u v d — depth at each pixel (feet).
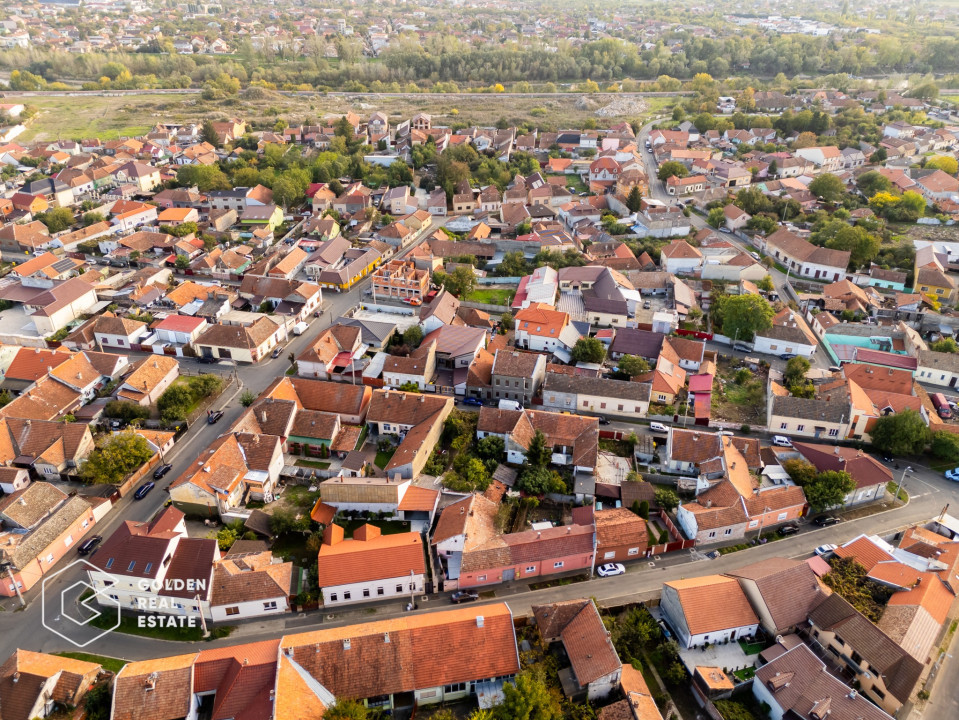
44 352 446.60
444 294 531.91
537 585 305.94
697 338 523.70
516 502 349.41
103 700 242.78
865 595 292.40
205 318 517.14
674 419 420.77
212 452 346.54
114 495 348.38
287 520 322.55
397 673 248.73
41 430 373.61
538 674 247.50
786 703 241.76
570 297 561.02
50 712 242.37
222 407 427.33
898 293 572.10
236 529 326.44
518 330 488.02
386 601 297.53
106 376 443.73
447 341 467.93
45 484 334.65
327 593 289.74
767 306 495.82
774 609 274.98
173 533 299.79
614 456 386.52
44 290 560.61
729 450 368.89
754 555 322.34
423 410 394.32
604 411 428.15
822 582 297.33
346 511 338.75
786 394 425.69
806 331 509.35
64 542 316.60
